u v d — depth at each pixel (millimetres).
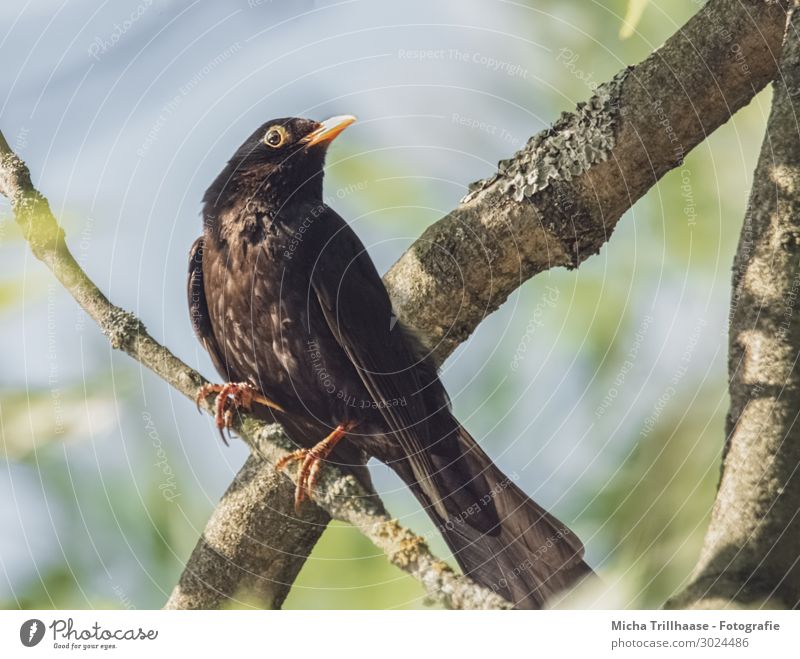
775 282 6414
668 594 6402
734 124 9516
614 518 7277
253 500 7699
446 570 5855
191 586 7727
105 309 7109
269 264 8938
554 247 7871
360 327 8492
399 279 8219
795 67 6797
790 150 6605
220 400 7418
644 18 9602
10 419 7750
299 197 9250
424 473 8391
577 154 7777
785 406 6113
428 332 8141
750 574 5836
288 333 8891
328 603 8305
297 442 9133
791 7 7078
